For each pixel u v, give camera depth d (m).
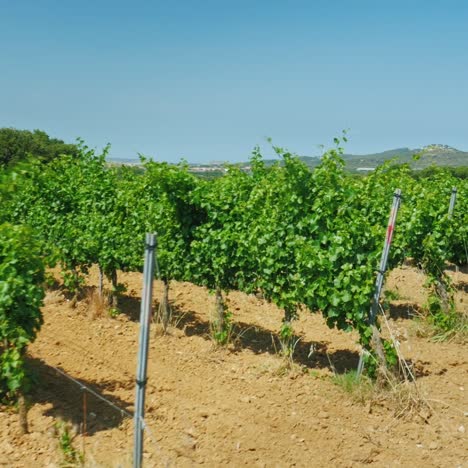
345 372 7.01
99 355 7.45
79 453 4.75
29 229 5.41
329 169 7.56
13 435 5.16
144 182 9.64
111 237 9.39
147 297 4.03
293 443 5.37
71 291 9.97
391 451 5.36
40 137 58.72
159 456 4.96
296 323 9.43
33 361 6.97
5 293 5.08
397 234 9.68
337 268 6.97
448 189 13.08
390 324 9.00
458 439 5.64
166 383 6.63
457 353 8.09
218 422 5.68
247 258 8.21
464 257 12.74
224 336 7.99
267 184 9.14
